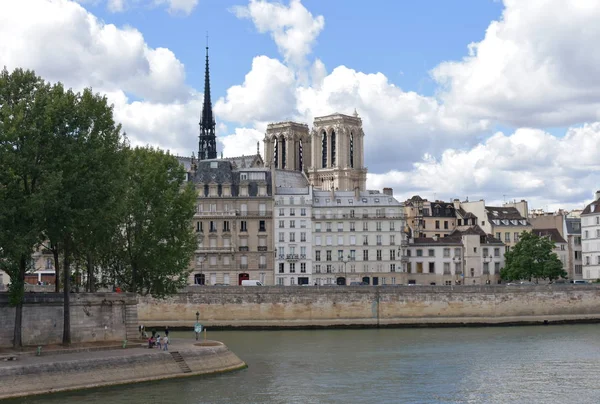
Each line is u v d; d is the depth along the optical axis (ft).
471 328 514.27
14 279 291.38
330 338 453.58
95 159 299.58
